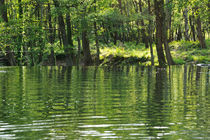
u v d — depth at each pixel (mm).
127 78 15250
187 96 9250
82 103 8078
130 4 56562
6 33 28766
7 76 16594
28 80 14273
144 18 29016
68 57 33156
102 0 33406
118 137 5129
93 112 6969
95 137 5137
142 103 8078
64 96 9289
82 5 30219
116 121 6164
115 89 10906
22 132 5422
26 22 29625
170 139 5027
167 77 15812
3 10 32344
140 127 5727
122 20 30219
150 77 15836
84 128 5664
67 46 31891
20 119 6363
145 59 33625
